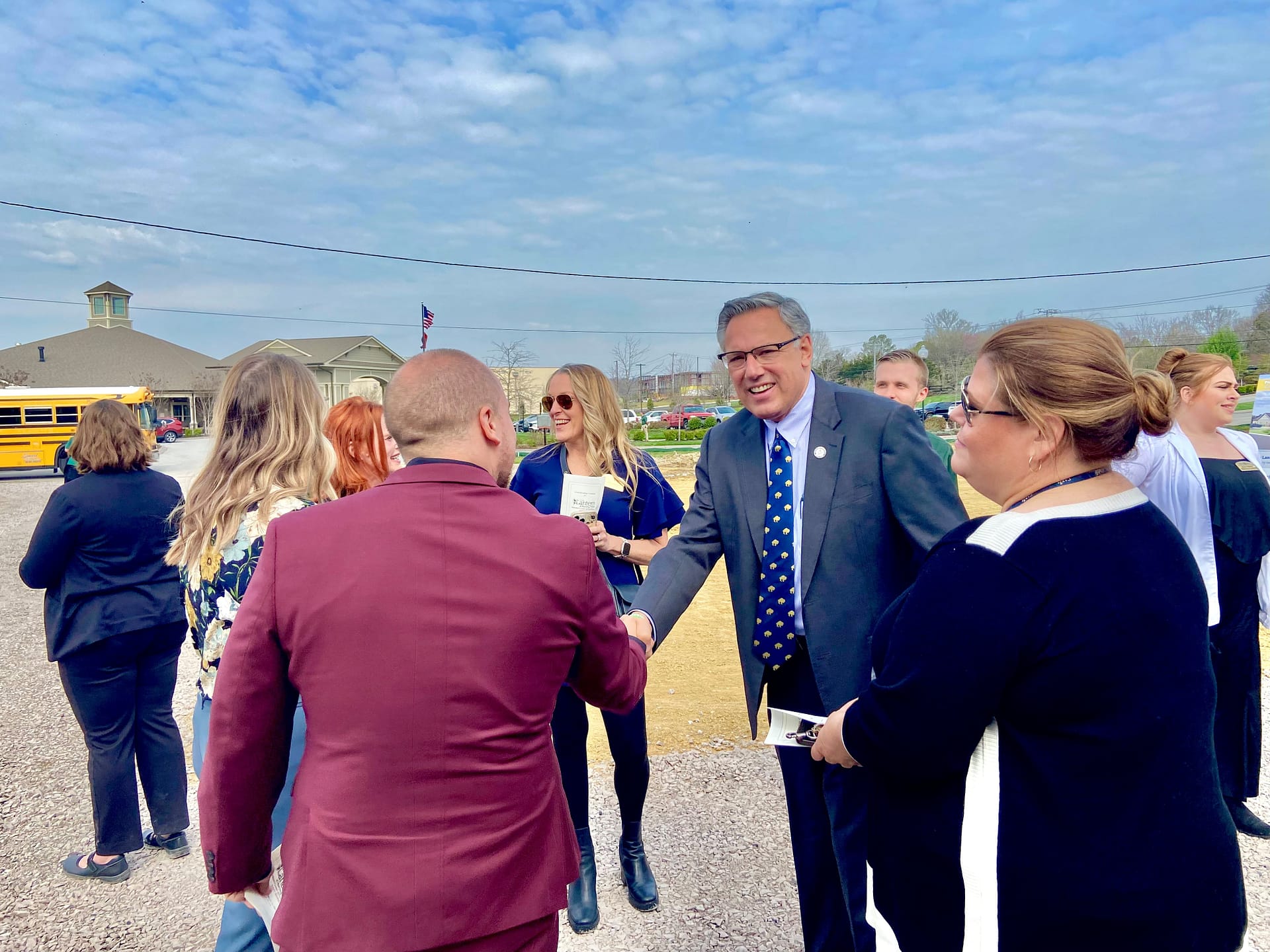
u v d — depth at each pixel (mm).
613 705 1677
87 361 63656
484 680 1379
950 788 1327
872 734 1392
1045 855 1214
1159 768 1195
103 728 3127
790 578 2352
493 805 1394
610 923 2855
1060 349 1328
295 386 2129
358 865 1337
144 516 3100
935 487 2203
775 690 2488
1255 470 3463
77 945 2764
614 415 3314
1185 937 1181
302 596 1385
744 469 2463
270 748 1479
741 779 3963
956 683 1248
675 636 7086
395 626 1359
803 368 2352
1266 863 3127
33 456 25625
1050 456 1356
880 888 1491
